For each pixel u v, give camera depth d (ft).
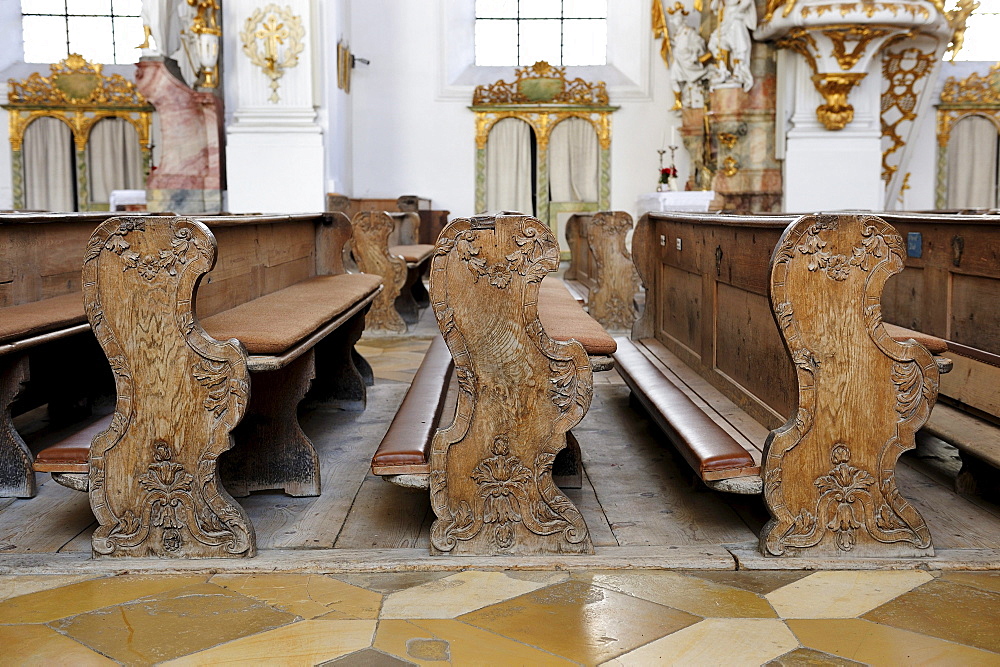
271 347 9.92
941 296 13.57
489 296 9.74
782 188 45.88
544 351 9.86
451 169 55.16
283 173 42.75
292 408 12.21
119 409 9.83
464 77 55.83
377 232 27.25
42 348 15.24
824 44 42.55
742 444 10.46
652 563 9.84
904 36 42.37
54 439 14.97
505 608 8.86
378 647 8.09
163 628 8.45
